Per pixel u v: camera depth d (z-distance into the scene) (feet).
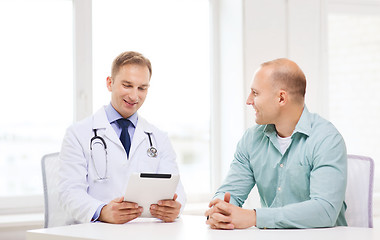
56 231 5.92
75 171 7.33
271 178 7.08
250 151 7.32
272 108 6.73
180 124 12.14
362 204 7.12
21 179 10.70
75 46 10.99
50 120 10.93
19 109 10.69
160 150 7.93
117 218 6.51
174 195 6.81
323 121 6.88
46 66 10.89
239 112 11.67
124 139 7.72
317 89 12.01
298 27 11.86
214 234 5.68
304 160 6.73
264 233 5.74
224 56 12.11
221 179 12.24
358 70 12.96
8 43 10.62
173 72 12.07
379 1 12.99
